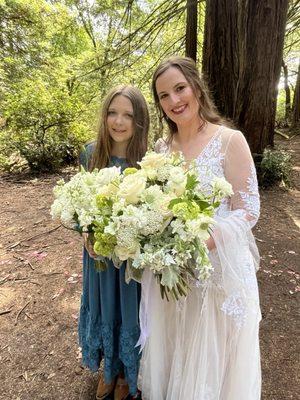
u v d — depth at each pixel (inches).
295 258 135.4
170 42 304.5
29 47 400.5
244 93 213.9
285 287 115.4
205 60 229.1
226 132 57.0
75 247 144.6
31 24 395.5
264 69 207.6
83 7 340.8
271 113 238.8
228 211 56.9
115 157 65.0
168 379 63.8
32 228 166.4
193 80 58.3
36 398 74.4
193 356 57.9
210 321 56.4
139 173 47.1
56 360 84.4
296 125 536.1
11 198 214.7
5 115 279.1
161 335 60.0
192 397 58.1
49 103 280.1
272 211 187.9
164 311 59.7
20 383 78.2
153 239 44.5
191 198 45.0
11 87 329.4
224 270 52.7
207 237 42.6
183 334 59.6
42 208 194.4
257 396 61.2
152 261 42.5
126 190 43.7
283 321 98.7
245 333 56.9
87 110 297.3
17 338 92.1
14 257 137.7
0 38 381.7
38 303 107.2
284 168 229.8
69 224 49.5
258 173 226.7
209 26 221.1
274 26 201.0
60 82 333.7
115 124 61.5
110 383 69.8
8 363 83.8
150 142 76.7
